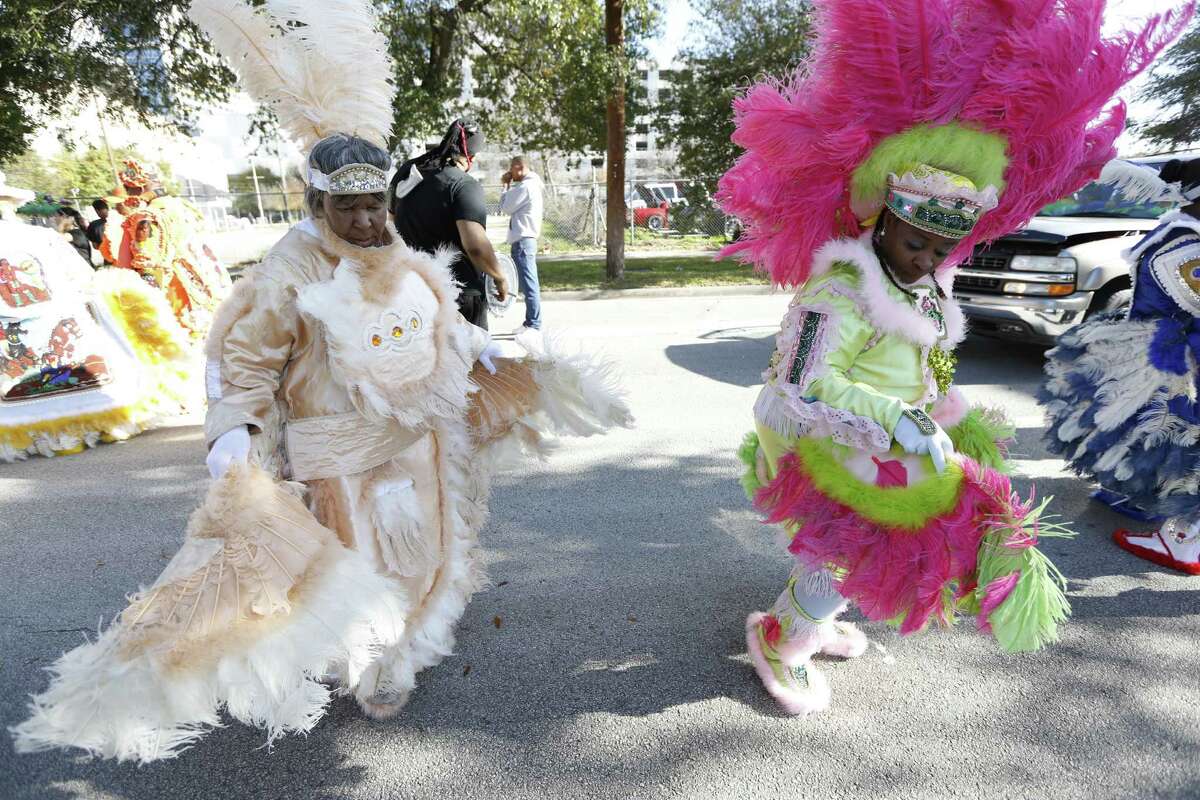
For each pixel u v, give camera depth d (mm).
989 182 1828
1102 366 3250
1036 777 2049
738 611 2889
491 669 2549
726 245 2250
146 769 2109
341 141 1726
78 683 1481
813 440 2004
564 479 4180
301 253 1794
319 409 1879
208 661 1544
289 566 1676
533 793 2025
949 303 2160
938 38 1793
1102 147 2014
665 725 2275
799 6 14508
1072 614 2803
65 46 11500
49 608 2947
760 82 2023
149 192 5812
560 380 2494
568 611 2896
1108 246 5664
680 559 3293
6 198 4695
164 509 3883
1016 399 5367
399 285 1864
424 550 2100
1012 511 1864
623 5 11898
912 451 1786
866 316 1881
